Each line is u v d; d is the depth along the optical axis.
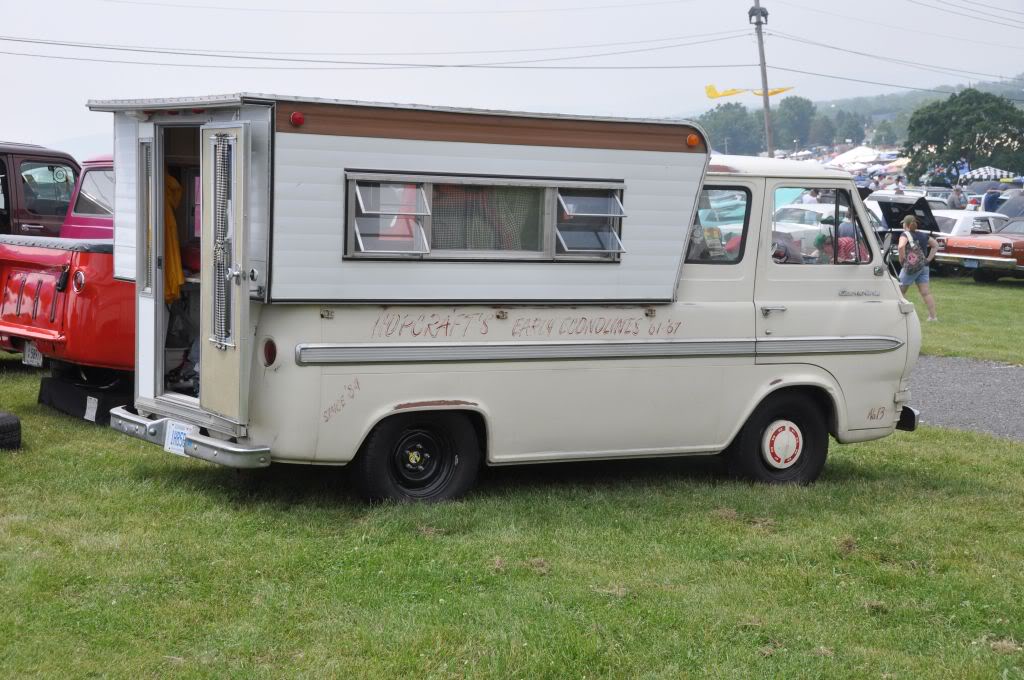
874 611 5.61
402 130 6.40
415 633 5.00
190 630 4.96
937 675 4.88
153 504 6.64
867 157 67.12
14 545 5.81
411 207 6.50
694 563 6.13
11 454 7.66
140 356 7.23
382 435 6.66
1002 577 6.16
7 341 9.13
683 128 7.18
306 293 6.28
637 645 5.01
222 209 6.38
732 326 7.57
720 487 7.66
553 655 4.85
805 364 7.86
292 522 6.44
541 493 7.32
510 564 5.95
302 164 6.16
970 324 18.53
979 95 79.94
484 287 6.74
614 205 7.04
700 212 7.47
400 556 6.00
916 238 18.58
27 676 4.46
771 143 45.03
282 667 4.67
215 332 6.52
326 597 5.41
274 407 6.37
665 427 7.45
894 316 8.15
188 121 6.68
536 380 6.99
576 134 6.88
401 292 6.52
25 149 12.27
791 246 7.83
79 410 8.72
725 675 4.76
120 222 7.45
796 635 5.22
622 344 7.21
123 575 5.48
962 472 8.72
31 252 8.77
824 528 6.86
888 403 8.23
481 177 6.64
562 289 6.97
